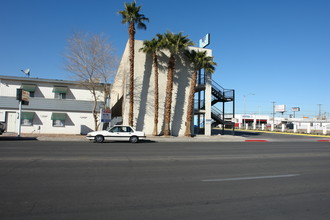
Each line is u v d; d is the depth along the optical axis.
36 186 6.01
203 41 32.25
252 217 4.43
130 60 23.97
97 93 27.77
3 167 8.10
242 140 25.02
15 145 14.58
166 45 25.27
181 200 5.27
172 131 27.59
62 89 26.61
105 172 7.80
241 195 5.74
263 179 7.41
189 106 26.48
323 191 6.23
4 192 5.49
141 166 9.00
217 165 9.68
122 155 11.66
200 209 4.76
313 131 50.00
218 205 5.02
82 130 26.55
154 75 27.14
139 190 5.93
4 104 24.83
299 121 72.50
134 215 4.37
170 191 5.91
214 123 33.62
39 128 25.38
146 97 26.83
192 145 18.34
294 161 11.23
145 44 25.98
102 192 5.68
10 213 4.32
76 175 7.27
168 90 25.42
